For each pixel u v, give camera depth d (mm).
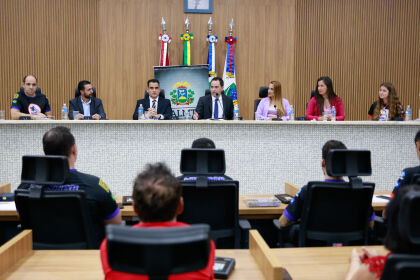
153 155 3730
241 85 6789
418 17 7066
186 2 6605
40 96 4719
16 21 6395
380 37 7031
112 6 6547
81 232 1783
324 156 2178
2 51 6375
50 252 1578
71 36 6508
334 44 6969
